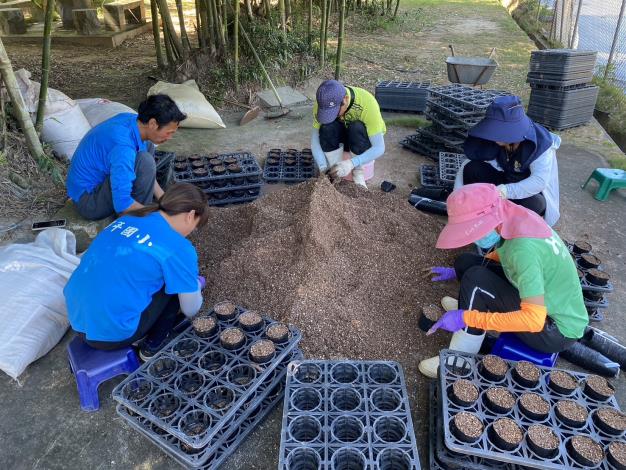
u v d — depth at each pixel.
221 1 6.54
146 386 2.09
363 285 2.85
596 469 1.71
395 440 1.94
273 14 7.84
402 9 13.04
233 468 2.00
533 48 9.42
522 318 1.97
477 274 2.29
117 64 8.07
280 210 3.40
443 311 2.69
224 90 6.42
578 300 2.11
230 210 3.62
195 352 2.21
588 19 11.05
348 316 2.62
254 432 2.15
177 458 1.96
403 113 6.02
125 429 2.17
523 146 2.95
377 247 3.09
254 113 5.81
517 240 2.06
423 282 2.96
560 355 2.53
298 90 6.91
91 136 3.08
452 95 4.60
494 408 1.93
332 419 1.94
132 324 2.14
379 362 2.17
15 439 2.11
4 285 2.51
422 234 3.34
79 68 7.83
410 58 8.58
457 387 2.01
